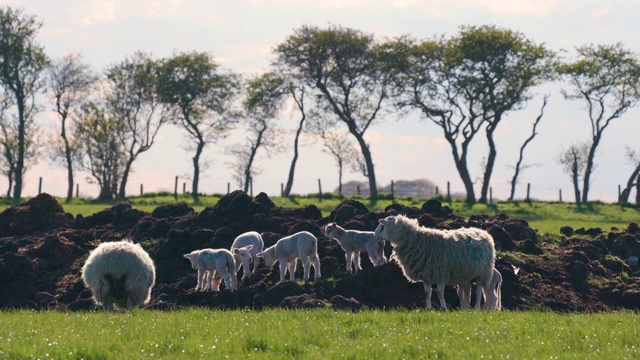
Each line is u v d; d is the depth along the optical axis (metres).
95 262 21.36
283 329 16.69
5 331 16.88
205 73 88.31
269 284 26.22
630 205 71.06
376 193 83.75
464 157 79.19
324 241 29.59
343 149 95.38
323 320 18.36
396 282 25.17
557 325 17.70
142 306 23.44
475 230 23.39
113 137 81.69
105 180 82.06
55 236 30.14
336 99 85.25
